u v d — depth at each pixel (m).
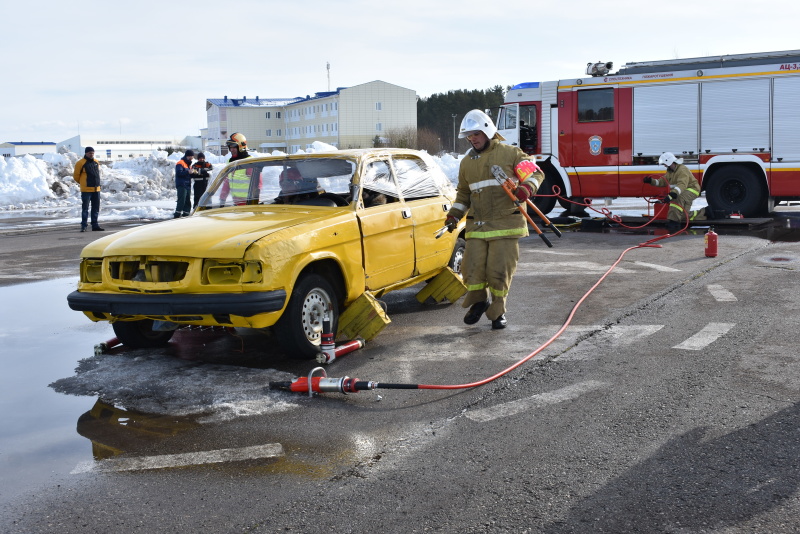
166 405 5.05
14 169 29.09
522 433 4.34
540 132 16.94
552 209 17.69
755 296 7.75
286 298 5.55
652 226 15.09
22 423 4.81
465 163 6.55
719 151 15.28
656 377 5.25
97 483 3.88
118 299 5.68
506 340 6.48
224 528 3.37
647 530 3.22
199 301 5.40
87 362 6.24
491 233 6.49
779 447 3.99
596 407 4.71
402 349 6.33
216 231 5.79
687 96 15.45
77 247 14.34
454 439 4.30
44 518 3.52
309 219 6.10
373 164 7.00
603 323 6.91
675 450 4.02
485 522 3.34
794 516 3.27
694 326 6.65
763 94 14.85
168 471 4.00
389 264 6.87
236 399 5.11
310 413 4.81
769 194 15.05
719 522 3.25
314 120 90.81
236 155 10.77
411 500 3.56
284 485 3.78
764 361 5.54
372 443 4.28
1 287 10.09
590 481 3.70
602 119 16.25
